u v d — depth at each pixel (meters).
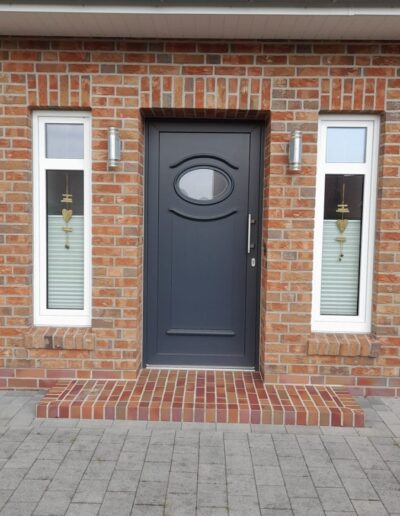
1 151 3.92
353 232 4.16
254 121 4.22
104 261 3.99
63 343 4.03
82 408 3.60
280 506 2.65
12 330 4.04
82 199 4.14
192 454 3.16
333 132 4.04
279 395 3.84
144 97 3.87
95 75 3.86
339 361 4.03
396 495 2.77
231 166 4.27
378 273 3.97
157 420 3.59
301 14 3.32
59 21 3.52
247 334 4.39
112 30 3.68
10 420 3.58
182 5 3.29
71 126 4.06
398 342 4.00
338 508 2.64
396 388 4.04
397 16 3.33
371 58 3.81
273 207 3.92
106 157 3.91
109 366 4.07
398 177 3.88
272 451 3.21
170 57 3.84
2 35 3.82
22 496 2.71
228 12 3.32
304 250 3.95
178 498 2.71
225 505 2.65
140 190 4.09
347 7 3.28
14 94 3.88
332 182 4.10
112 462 3.06
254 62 3.84
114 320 4.04
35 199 4.10
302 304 3.99
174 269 4.37
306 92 3.84
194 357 4.41
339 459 3.13
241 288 4.37
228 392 3.89
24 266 4.00
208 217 4.32
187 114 4.06
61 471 2.95
